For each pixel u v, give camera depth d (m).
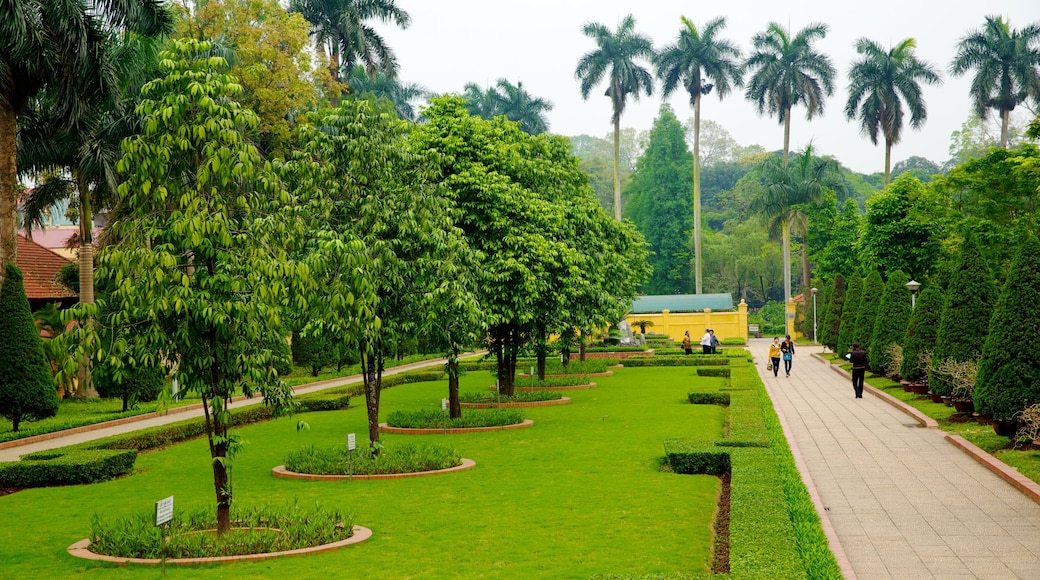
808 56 65.00
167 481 14.64
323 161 14.60
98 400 29.27
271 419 24.00
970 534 9.69
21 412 20.80
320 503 11.75
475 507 11.73
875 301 32.16
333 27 44.75
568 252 22.77
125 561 9.09
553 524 10.70
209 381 9.73
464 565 8.91
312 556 9.31
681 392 28.39
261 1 35.75
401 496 12.55
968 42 59.50
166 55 9.51
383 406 26.28
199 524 10.44
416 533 10.32
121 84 25.20
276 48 35.31
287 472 14.64
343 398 26.48
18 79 22.55
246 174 9.49
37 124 26.30
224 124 9.28
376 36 46.41
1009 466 13.16
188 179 9.72
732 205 101.06
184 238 9.32
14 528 11.20
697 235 66.56
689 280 84.12
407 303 15.27
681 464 14.38
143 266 9.10
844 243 67.69
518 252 20.52
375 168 14.79
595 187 102.81
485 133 21.22
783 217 63.56
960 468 13.70
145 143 9.34
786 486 11.16
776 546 8.26
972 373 18.06
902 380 24.66
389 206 14.82
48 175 30.67
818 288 67.56
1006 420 14.90
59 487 14.29
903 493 11.97
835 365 38.12
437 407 24.86
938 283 24.23
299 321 14.65
